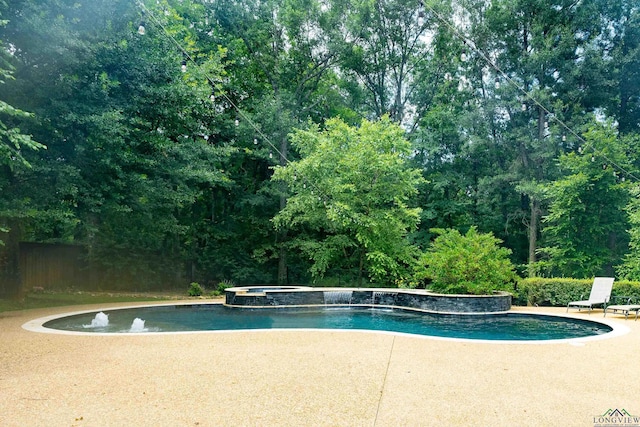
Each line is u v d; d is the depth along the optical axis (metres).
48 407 4.05
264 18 23.73
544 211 22.55
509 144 23.88
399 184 19.83
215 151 17.77
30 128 11.98
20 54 11.69
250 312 13.35
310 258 21.36
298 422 3.71
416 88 28.05
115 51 13.29
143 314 12.62
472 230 15.77
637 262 16.19
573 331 10.57
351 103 28.25
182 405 4.12
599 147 18.23
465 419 3.81
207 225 23.86
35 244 18.06
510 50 23.06
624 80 22.44
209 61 18.70
